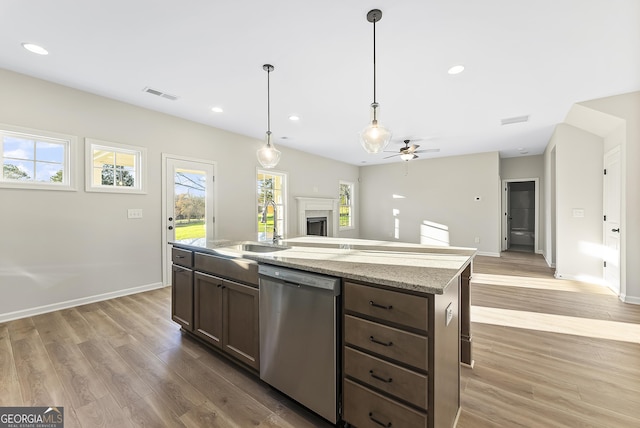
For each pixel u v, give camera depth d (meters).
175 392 1.78
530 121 4.35
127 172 3.71
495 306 3.28
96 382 1.86
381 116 4.13
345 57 2.57
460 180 7.00
